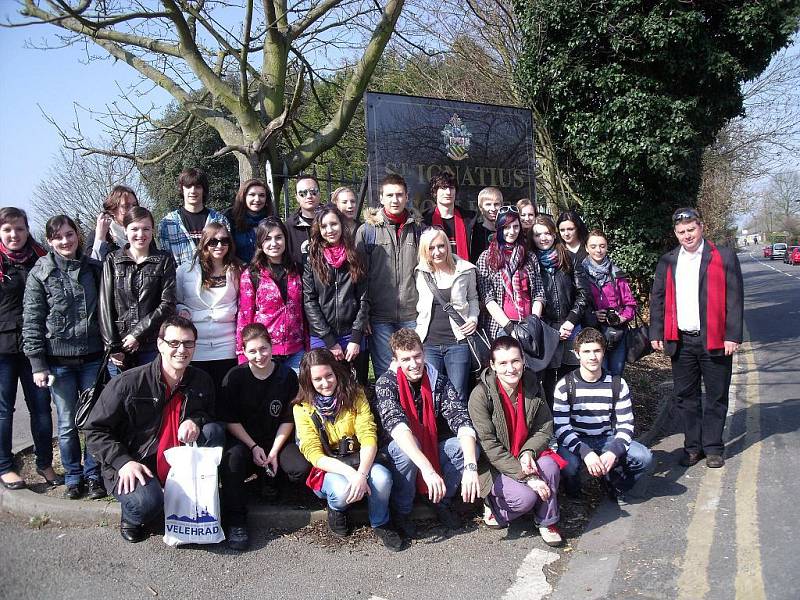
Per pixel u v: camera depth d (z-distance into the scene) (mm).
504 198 7098
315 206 4941
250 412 3994
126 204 4594
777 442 5328
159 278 4012
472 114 6875
